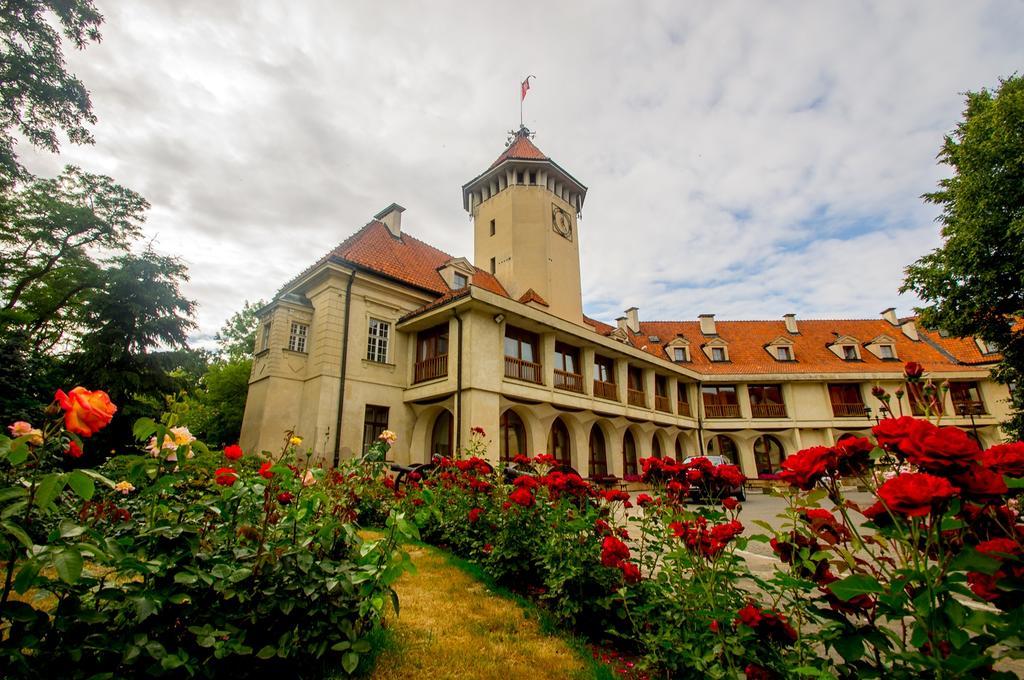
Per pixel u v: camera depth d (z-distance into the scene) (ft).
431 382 52.44
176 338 61.93
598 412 62.95
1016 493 4.93
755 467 92.43
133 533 8.21
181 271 62.85
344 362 51.65
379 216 73.46
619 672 11.08
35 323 58.49
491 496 21.66
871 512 5.62
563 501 16.38
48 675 6.37
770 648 7.93
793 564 7.20
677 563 10.23
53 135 47.09
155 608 7.09
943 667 4.45
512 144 89.10
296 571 9.33
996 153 46.96
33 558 5.74
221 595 8.65
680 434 89.86
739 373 96.48
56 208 59.72
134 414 54.44
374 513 25.23
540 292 75.66
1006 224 46.37
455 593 16.30
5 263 57.41
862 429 93.76
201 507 9.04
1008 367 51.29
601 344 63.77
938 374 94.12
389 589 10.00
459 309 50.08
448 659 11.50
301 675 9.62
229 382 80.89
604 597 12.99
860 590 5.03
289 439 14.21
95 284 61.00
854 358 104.22
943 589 4.65
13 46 43.11
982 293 48.98
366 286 55.98
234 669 8.85
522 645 12.44
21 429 6.39
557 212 82.53
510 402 52.54
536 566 16.47
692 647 9.29
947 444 4.47
